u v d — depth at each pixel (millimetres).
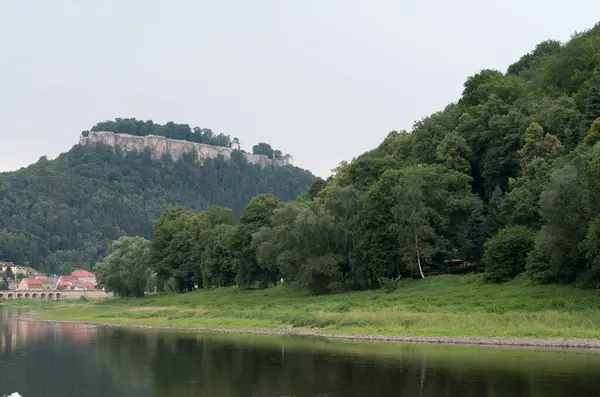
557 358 54219
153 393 46688
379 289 108000
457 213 110438
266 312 103812
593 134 90312
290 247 121562
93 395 46719
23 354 70188
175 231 179750
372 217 109312
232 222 177125
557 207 77688
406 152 150625
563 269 80562
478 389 43094
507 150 118938
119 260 187000
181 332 94625
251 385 48250
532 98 130625
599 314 68250
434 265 109688
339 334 78500
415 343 67500
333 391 44812
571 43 143250
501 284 89812
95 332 98750
